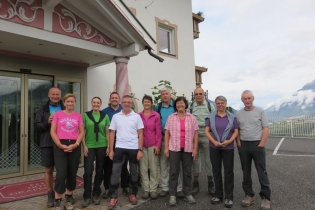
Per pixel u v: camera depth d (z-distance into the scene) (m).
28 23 4.29
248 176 3.93
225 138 3.89
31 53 5.69
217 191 4.04
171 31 10.48
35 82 6.10
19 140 5.77
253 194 3.94
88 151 4.00
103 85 7.60
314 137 12.95
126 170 4.46
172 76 10.01
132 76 8.54
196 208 3.87
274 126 15.09
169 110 4.65
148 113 4.41
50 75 6.27
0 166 5.51
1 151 5.54
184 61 10.63
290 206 3.82
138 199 4.28
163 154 4.45
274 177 5.49
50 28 4.57
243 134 3.89
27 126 5.88
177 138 4.06
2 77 5.58
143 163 4.32
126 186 4.48
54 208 3.85
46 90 6.27
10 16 4.07
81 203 4.07
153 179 4.34
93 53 5.60
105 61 6.52
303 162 6.95
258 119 3.83
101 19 5.21
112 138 4.10
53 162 3.93
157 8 9.70
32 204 4.04
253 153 3.82
